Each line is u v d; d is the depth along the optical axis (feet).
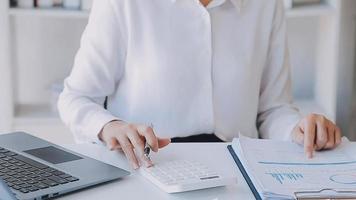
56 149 4.33
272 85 5.70
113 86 5.44
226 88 5.38
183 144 4.64
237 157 4.34
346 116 8.73
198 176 3.80
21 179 3.65
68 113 5.01
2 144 4.38
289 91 5.78
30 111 8.96
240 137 4.60
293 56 9.53
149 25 5.25
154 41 5.25
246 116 5.50
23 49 9.15
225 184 3.77
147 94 5.30
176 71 5.27
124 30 5.27
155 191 3.70
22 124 8.61
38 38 9.14
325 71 8.98
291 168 4.01
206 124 5.35
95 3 5.38
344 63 8.57
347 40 8.50
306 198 3.48
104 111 4.95
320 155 4.31
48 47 9.20
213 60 5.34
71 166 3.96
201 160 4.30
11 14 8.27
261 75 5.68
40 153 4.20
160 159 4.22
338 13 8.43
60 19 9.11
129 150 4.20
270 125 5.43
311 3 8.84
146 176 3.89
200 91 5.34
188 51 5.29
